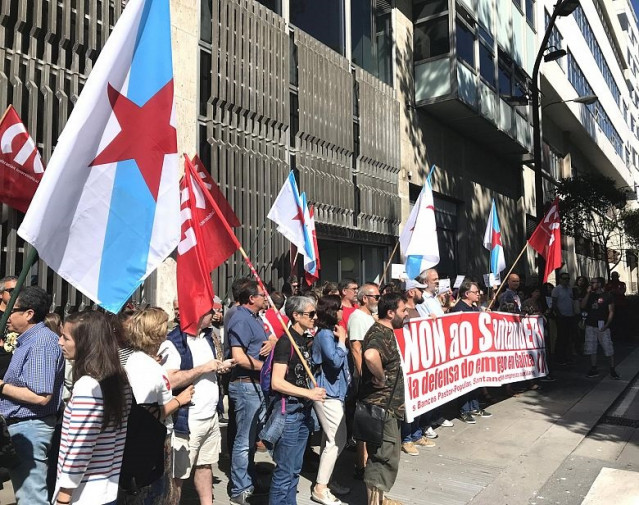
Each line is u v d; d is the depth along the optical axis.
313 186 11.45
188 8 9.15
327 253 12.71
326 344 4.49
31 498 3.41
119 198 2.81
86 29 7.67
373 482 4.18
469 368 7.11
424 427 6.49
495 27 17.95
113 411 2.59
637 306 18.03
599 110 35.78
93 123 2.73
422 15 15.45
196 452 3.96
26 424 3.45
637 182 54.19
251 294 4.80
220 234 4.98
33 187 5.41
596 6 36.41
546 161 27.47
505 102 18.45
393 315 4.38
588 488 5.02
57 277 6.97
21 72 6.91
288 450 4.08
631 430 7.15
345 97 12.70
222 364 3.90
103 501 2.60
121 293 2.79
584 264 34.34
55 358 3.50
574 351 14.24
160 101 2.99
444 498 4.74
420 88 15.33
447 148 17.09
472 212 18.44
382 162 13.77
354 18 14.03
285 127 10.94
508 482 5.14
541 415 7.69
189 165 4.65
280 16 11.34
